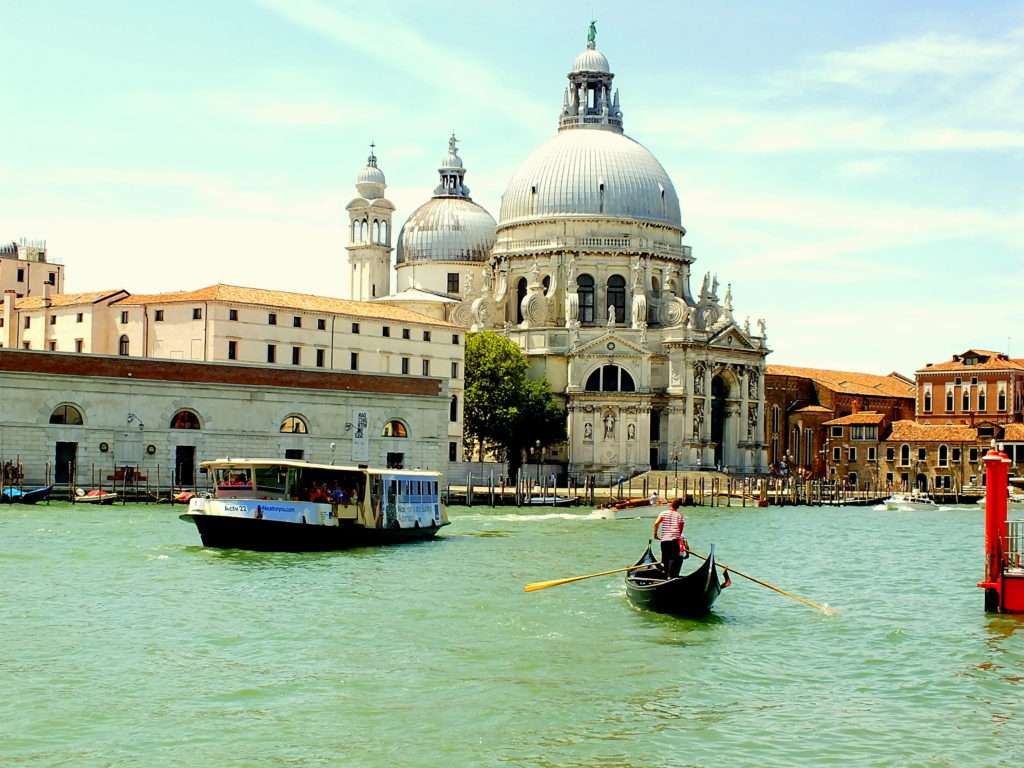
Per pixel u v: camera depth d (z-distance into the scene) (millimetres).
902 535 91562
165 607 46844
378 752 29531
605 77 174375
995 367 181000
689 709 33500
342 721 31906
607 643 41656
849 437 184875
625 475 153250
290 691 34656
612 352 155500
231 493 68250
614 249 163250
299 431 111062
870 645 41906
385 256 172000
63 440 98312
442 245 174625
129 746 29734
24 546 64062
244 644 40500
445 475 121062
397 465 117625
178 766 28391
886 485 180000
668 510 48719
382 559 63875
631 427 154375
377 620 45062
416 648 40312
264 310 121875
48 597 48531
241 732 30891
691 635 43312
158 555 61719
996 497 46719
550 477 149625
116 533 71375
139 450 101875
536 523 95562
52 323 132750
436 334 137625
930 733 31516
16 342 138000
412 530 74562
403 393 117938
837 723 32344
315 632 42625
